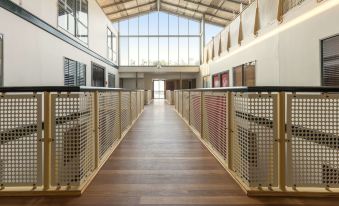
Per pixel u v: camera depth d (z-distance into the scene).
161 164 3.15
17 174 2.27
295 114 2.23
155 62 20.91
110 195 2.25
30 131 2.26
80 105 2.34
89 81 11.15
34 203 2.11
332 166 2.25
